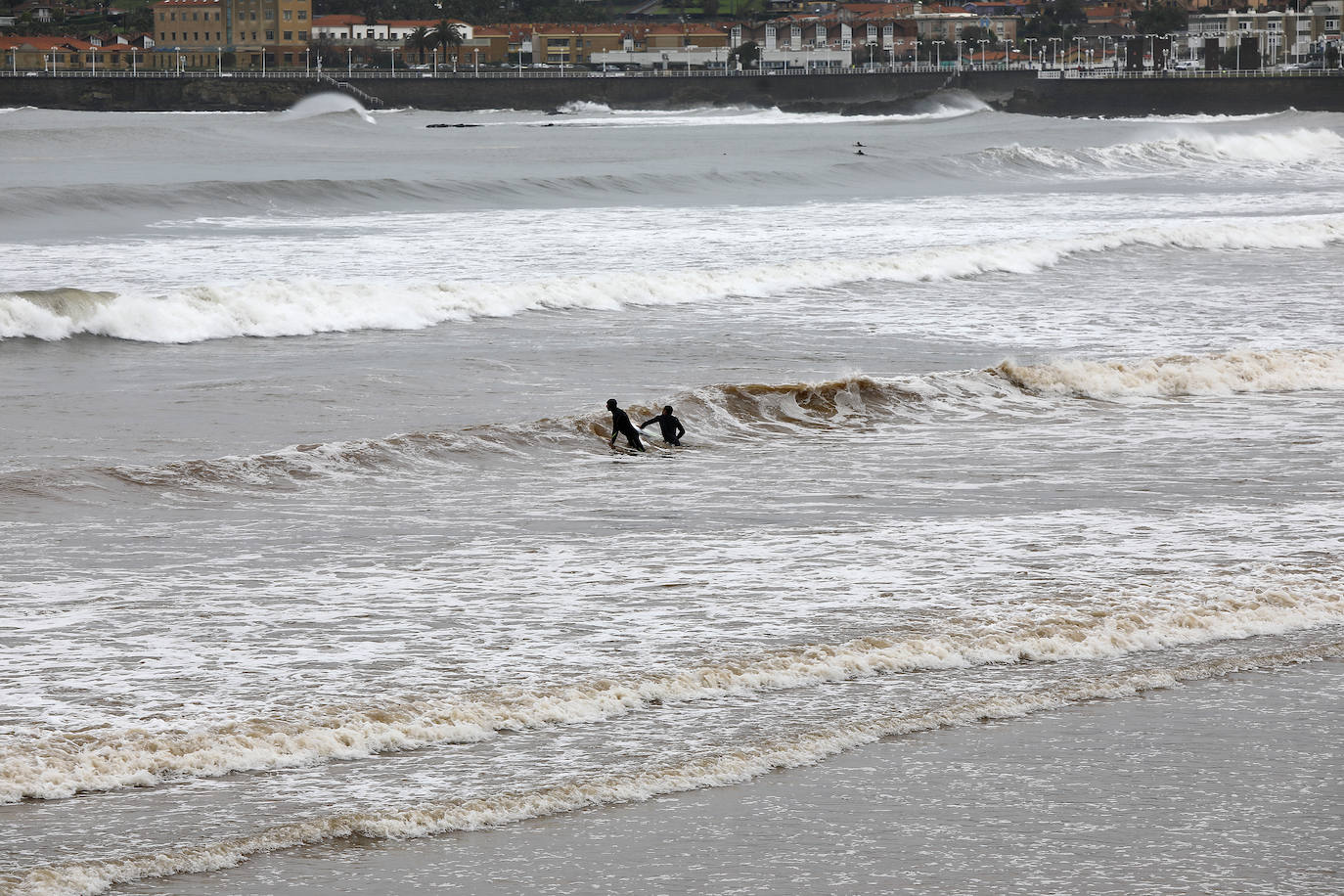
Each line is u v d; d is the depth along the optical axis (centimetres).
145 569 5450
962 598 5094
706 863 3102
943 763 3641
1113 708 4034
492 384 9838
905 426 8962
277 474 7131
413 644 4553
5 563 5472
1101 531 6169
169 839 3144
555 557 5734
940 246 19112
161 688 4106
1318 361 10775
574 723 3881
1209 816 3350
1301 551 5812
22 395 9156
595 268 16425
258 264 16300
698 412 8931
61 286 14100
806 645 4538
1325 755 3703
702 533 6162
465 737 3759
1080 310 13762
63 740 3653
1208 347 11712
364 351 11194
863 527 6266
